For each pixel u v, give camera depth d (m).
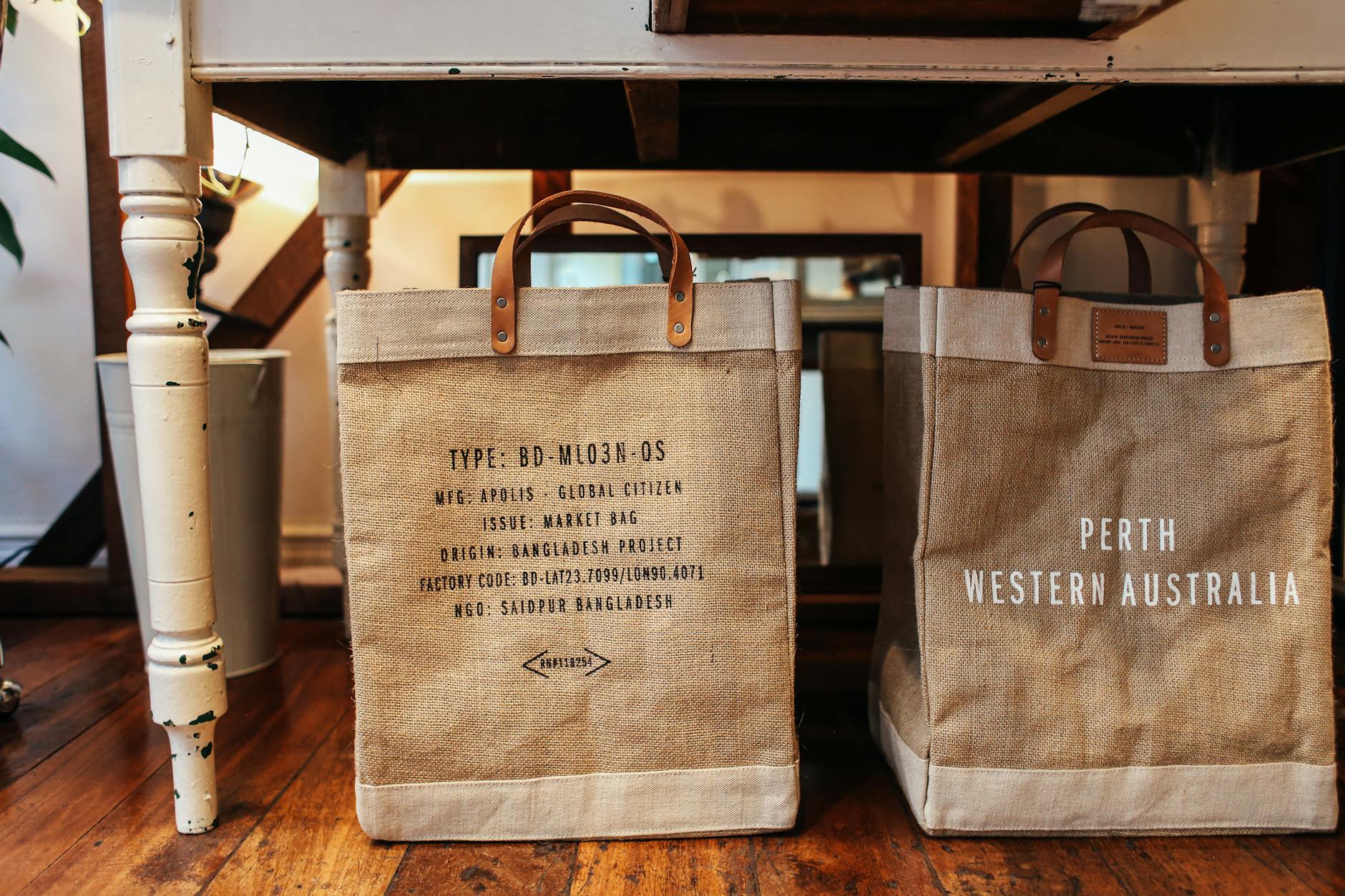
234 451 1.42
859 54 0.91
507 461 0.94
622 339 0.94
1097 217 0.97
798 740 1.23
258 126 1.15
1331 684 0.96
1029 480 0.96
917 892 0.88
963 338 0.94
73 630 1.70
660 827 0.97
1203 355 0.96
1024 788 0.96
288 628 1.71
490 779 0.96
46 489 1.95
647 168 1.56
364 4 0.89
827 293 1.79
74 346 1.91
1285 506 0.96
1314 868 0.92
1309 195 1.82
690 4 0.84
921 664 0.97
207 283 1.87
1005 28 0.90
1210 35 0.92
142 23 0.88
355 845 0.97
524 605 0.95
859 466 1.81
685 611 0.95
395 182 1.80
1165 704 0.96
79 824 1.01
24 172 1.85
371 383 0.93
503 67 0.90
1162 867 0.92
